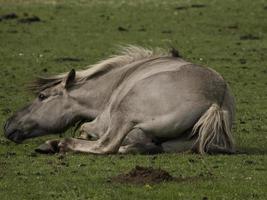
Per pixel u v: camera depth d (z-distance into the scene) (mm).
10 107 50906
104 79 38094
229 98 35656
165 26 87688
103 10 96312
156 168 31859
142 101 34938
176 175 31547
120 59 38469
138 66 37312
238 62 69750
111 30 85250
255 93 57031
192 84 34844
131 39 80688
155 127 34594
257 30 86438
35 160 34500
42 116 38312
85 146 35625
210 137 34031
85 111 38125
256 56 72562
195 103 34438
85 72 38656
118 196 28484
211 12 94625
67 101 38281
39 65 67875
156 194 28672
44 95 38594
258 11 95000
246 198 28562
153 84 35062
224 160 33969
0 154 36438
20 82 60531
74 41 79250
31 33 82625
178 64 36094
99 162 33750
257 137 41469
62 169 32625
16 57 71000
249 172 32094
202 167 32719
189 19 91062
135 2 101625
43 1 102000
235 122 46250
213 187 29641
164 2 101375
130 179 30531
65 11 95125
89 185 30016
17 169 32781
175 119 34375
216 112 34031
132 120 35062
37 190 29469
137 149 35375
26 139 39438
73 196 28625
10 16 89938
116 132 35375
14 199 28375
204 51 74875
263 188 29656
